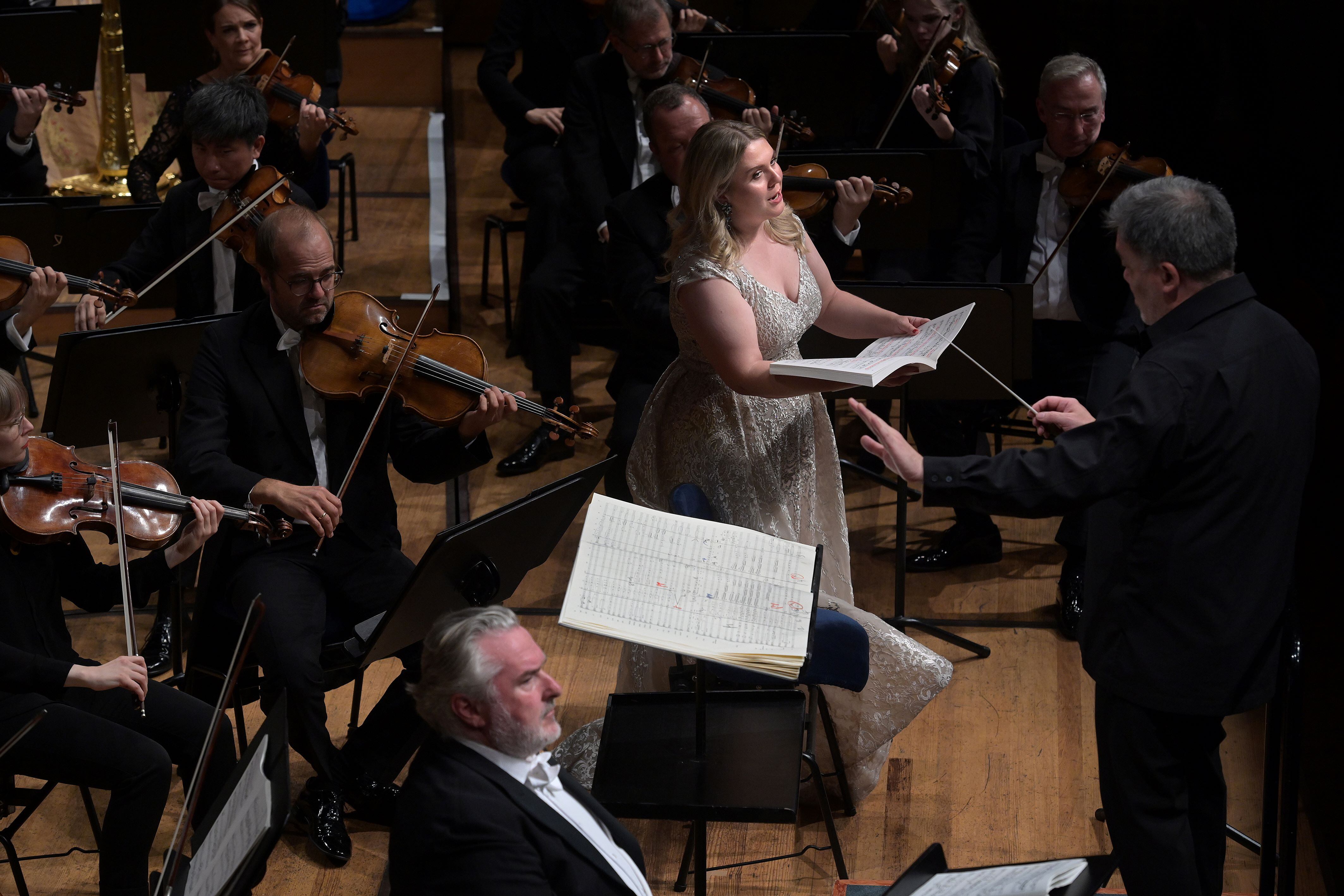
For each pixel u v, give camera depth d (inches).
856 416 393.7
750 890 238.5
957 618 320.8
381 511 260.7
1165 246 191.8
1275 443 189.3
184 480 244.2
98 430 278.8
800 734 205.3
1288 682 193.8
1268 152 471.8
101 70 463.5
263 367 252.1
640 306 309.9
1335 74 458.6
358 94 563.8
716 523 194.4
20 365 389.7
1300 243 461.4
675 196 313.1
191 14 379.9
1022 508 189.5
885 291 285.6
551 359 382.9
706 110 295.1
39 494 219.9
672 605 180.4
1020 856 246.5
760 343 238.8
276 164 360.2
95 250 336.8
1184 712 193.6
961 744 278.7
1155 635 194.5
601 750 203.0
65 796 263.7
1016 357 293.1
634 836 243.1
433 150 538.0
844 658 219.3
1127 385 192.7
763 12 569.0
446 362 262.5
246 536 249.8
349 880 239.0
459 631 161.8
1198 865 208.8
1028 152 345.1
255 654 248.1
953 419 343.0
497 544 214.4
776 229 244.5
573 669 300.7
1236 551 190.5
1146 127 505.4
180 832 167.8
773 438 247.0
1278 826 251.1
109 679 208.1
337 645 243.8
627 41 357.4
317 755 239.5
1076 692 294.5
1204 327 191.5
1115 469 187.6
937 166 340.5
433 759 163.0
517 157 426.9
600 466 223.9
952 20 362.3
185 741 222.4
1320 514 364.5
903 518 307.0
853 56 387.2
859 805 261.0
